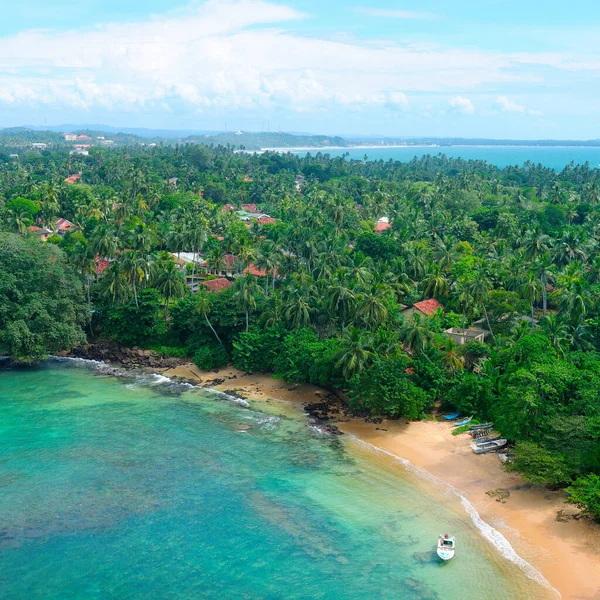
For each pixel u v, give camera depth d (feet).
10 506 188.85
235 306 319.06
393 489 200.34
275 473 211.41
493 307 331.57
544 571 159.63
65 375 307.78
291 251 455.22
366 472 211.00
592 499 171.22
